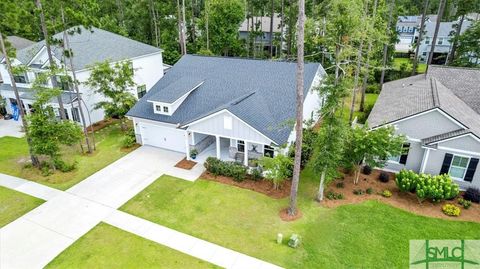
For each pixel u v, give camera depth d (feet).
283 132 60.95
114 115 92.99
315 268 41.34
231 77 79.05
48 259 43.34
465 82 81.20
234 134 63.36
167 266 41.88
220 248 44.96
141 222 50.83
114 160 72.08
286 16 152.46
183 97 74.74
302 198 56.75
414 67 123.75
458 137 54.70
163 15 150.61
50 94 62.49
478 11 129.80
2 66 100.73
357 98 117.70
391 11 104.99
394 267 41.27
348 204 54.54
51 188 61.05
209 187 60.70
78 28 71.92
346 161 57.00
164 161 71.26
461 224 49.14
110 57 94.73
